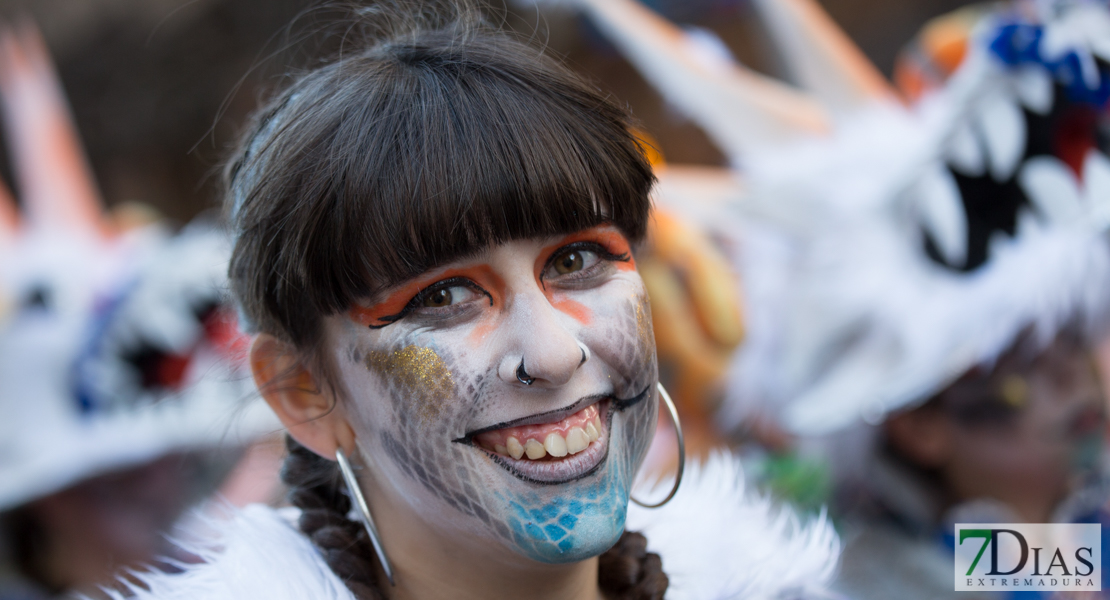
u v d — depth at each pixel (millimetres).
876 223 2096
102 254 2898
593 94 1028
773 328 2215
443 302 939
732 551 1284
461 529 963
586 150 972
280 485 1406
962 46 2236
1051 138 1950
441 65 982
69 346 2650
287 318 998
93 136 4781
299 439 1054
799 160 2232
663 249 2281
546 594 1035
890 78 5004
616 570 1169
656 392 1029
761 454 2213
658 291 2297
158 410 2527
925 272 2016
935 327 1957
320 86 1004
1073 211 1907
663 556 1275
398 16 1223
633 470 1006
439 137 913
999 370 1960
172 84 4625
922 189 2037
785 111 2307
